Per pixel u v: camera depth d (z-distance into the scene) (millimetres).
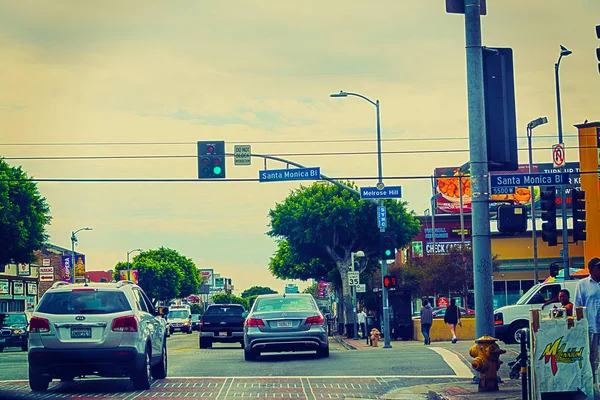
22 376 21734
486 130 17547
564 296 17188
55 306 17766
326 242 67875
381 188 37469
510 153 17562
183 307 92500
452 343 37031
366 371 21375
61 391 17969
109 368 17484
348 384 18750
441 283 64312
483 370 16297
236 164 34719
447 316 37531
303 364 23812
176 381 19672
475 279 17250
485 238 17250
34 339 17547
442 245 89750
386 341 37438
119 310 17812
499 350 16422
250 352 25922
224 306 43094
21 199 60375
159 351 20000
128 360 17516
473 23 17344
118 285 18469
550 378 13141
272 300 26938
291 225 67875
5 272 85000
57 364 17422
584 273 41625
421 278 66188
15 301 88188
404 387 17922
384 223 37844
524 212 17281
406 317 49031
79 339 17500
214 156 33625
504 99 17578
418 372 20812
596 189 54875
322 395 16906
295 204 67812
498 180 18531
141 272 152000
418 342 45688
